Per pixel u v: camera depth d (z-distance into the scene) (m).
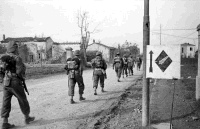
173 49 4.00
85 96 8.12
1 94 8.77
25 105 4.73
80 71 7.08
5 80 4.45
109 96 8.02
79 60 7.05
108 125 4.63
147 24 4.27
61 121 4.98
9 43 4.63
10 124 4.61
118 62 12.91
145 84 4.34
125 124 4.62
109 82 12.59
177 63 3.98
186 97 6.81
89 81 13.10
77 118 5.20
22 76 4.65
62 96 8.15
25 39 57.84
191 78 12.67
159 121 4.57
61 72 21.45
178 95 7.29
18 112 5.86
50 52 58.81
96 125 4.65
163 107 5.69
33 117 4.95
